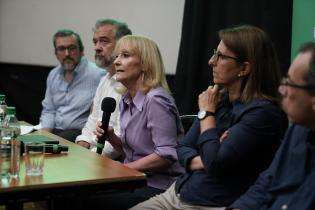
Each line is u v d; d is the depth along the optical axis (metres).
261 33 1.76
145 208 1.83
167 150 2.07
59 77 3.61
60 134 3.38
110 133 2.28
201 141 1.70
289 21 3.14
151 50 2.25
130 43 2.24
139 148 2.20
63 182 1.45
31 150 1.54
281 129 1.67
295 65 1.24
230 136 1.65
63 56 3.50
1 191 1.35
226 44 1.75
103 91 2.89
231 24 3.49
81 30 4.35
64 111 3.53
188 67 3.68
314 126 1.26
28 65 4.46
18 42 4.44
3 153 1.54
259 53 1.72
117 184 1.54
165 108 2.13
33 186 1.40
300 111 1.24
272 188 1.40
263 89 1.73
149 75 2.23
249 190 1.52
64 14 4.37
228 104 1.81
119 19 4.20
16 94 4.48
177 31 3.95
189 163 1.81
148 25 4.09
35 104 4.49
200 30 3.63
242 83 1.76
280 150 1.43
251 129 1.63
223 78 1.76
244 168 1.66
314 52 1.21
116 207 2.00
